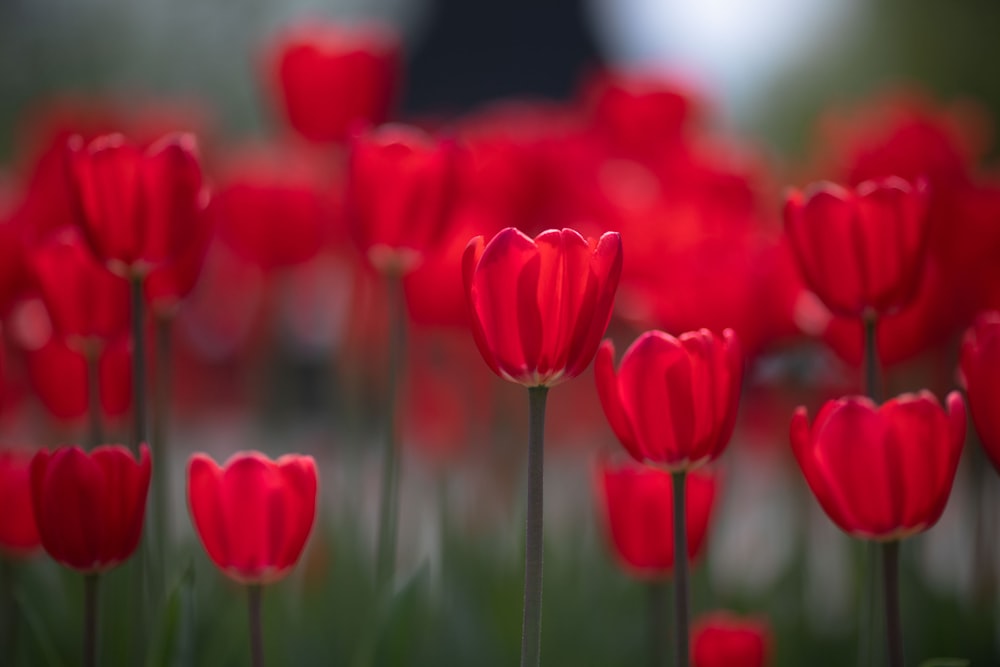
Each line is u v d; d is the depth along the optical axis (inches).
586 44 293.3
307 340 140.6
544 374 67.1
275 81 86.4
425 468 120.9
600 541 85.7
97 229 71.0
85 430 88.0
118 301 74.1
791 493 90.4
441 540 82.2
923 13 312.2
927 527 68.5
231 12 324.2
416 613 78.1
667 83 101.6
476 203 84.5
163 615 71.0
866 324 71.8
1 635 76.7
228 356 129.7
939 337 78.2
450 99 295.3
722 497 82.0
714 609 81.8
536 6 293.6
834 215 71.2
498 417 97.7
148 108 114.3
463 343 100.3
